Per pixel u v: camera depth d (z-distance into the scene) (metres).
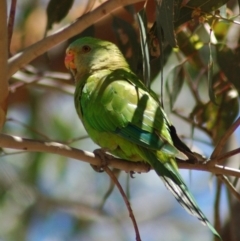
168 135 9.19
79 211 16.03
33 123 15.02
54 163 15.37
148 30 9.64
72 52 10.90
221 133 10.96
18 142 7.75
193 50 10.62
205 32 10.59
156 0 8.48
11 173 14.81
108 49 10.80
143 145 8.91
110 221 16.34
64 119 15.59
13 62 9.19
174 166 8.79
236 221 11.21
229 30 10.76
